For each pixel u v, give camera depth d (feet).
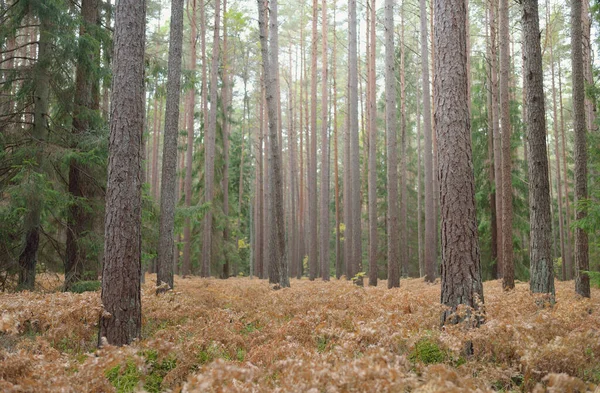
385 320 19.85
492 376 14.96
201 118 93.61
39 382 12.40
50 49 35.60
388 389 11.23
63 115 37.68
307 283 64.08
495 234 79.77
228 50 100.12
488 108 79.61
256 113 137.59
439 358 16.89
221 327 20.43
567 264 96.43
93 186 37.99
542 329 17.54
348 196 90.33
